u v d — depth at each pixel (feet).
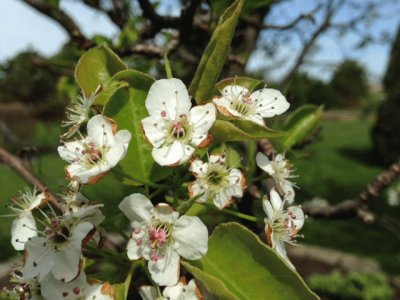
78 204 0.40
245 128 0.42
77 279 0.37
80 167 0.40
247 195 0.53
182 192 0.45
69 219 0.38
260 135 0.42
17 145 1.09
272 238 0.41
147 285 0.38
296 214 0.46
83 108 0.45
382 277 2.00
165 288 0.37
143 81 0.44
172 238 0.38
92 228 0.37
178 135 0.40
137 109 0.43
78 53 0.93
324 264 2.27
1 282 1.68
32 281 0.40
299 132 0.67
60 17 0.69
